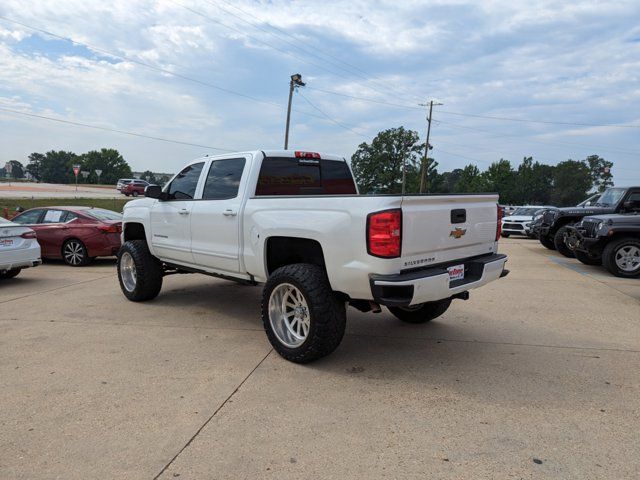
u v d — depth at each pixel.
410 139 75.06
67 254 10.53
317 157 5.70
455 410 3.32
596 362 4.27
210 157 5.59
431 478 2.52
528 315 5.96
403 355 4.46
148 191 5.87
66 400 3.43
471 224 4.39
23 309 6.16
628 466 2.63
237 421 3.14
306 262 4.45
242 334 5.09
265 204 4.56
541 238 13.73
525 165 119.69
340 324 4.07
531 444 2.86
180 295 7.03
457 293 4.25
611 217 9.10
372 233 3.63
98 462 2.66
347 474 2.56
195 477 2.53
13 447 2.81
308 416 3.22
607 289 7.68
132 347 4.63
